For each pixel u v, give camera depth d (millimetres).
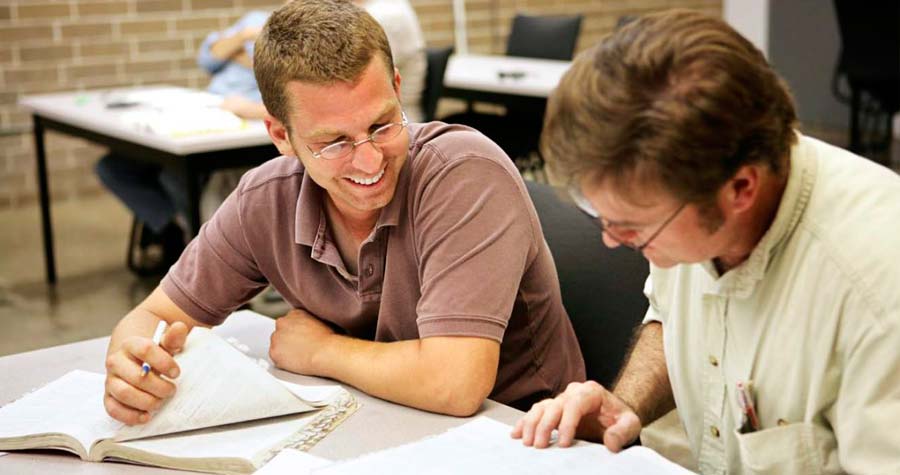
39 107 4004
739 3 6996
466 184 1399
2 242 4867
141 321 1525
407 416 1312
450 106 6500
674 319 1262
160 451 1203
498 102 4379
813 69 6699
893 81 5207
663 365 1348
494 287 1356
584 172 904
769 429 1086
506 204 1406
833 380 1032
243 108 3482
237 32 4035
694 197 893
